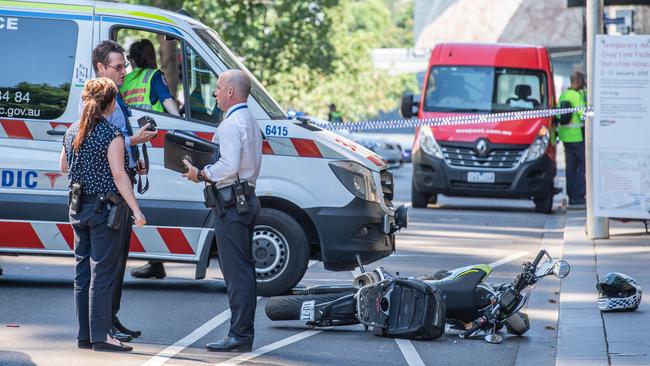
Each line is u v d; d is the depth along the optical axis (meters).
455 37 119.44
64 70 27.64
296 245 27.38
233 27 80.94
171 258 27.67
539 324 24.56
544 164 51.75
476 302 22.97
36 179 27.55
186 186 27.53
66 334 22.69
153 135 21.48
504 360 21.14
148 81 27.42
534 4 113.62
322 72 88.81
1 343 21.75
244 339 21.36
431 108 53.69
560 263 22.52
